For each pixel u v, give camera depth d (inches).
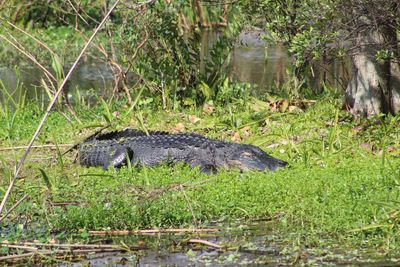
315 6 598.2
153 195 504.7
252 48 1251.8
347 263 398.3
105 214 470.3
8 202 508.7
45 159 620.4
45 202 496.4
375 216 444.8
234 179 532.7
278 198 492.1
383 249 415.8
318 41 617.6
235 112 717.3
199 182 522.9
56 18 1374.3
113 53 786.2
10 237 438.3
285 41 667.4
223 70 872.3
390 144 598.9
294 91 754.2
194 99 751.7
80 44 1234.6
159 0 741.9
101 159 599.8
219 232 453.1
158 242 441.4
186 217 473.1
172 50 756.0
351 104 687.1
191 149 586.6
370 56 647.8
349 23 622.2
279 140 629.6
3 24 867.4
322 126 647.1
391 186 490.0
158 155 589.9
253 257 412.8
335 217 450.9
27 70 1091.9
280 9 673.6
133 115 719.7
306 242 429.4
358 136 617.3
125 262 412.5
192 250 427.5
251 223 466.9
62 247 431.5
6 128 684.1
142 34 753.0
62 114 714.8
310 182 505.4
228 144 580.4
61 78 742.5
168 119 708.7
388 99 669.3
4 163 560.4
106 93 899.4
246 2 699.4
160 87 759.7
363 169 527.5
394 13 600.4
